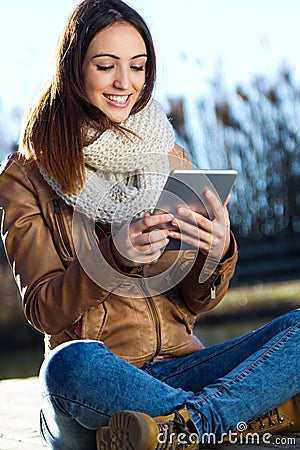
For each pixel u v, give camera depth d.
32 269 4.51
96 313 4.57
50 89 4.74
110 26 4.62
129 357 4.63
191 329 5.02
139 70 4.74
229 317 20.78
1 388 7.46
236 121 24.50
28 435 5.35
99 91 4.65
